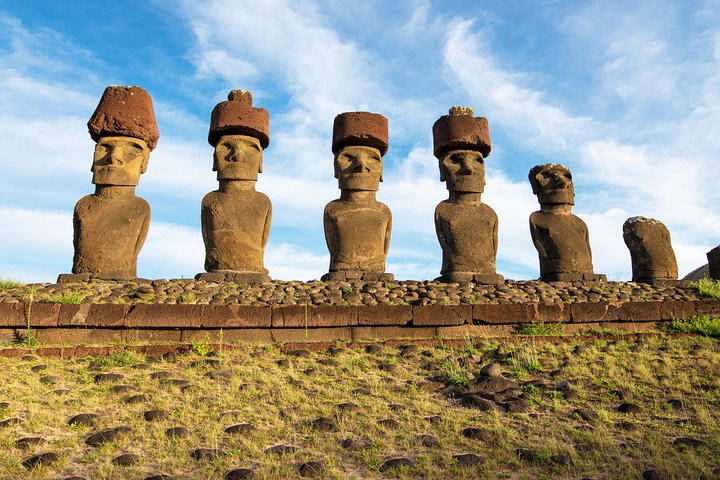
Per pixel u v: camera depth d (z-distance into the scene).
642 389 7.55
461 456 5.65
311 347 9.79
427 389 7.76
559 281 13.40
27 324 9.97
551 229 13.87
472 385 7.74
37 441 5.93
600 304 11.70
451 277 12.74
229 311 10.59
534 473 5.35
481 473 5.34
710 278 15.22
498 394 7.53
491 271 13.07
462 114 14.16
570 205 14.40
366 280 12.45
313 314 10.81
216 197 12.70
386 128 13.73
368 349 9.64
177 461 5.60
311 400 7.29
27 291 10.93
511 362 8.84
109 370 8.33
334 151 13.91
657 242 14.47
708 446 5.79
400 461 5.54
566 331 11.49
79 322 10.11
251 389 7.60
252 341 10.49
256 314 10.66
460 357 9.14
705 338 10.48
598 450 5.77
